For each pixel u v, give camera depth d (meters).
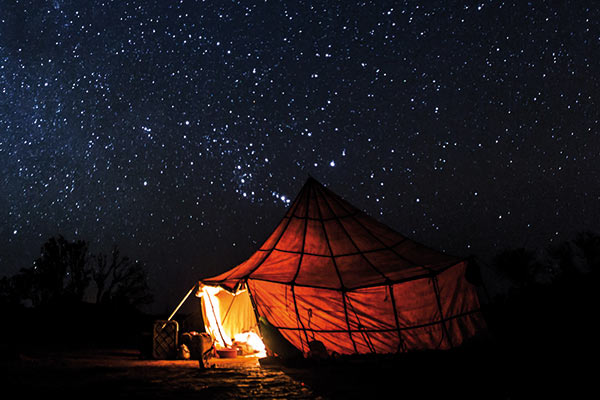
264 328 9.10
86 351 11.30
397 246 10.37
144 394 4.78
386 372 6.36
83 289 23.48
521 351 6.83
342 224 10.69
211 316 11.07
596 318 8.37
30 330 18.17
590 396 3.92
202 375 6.44
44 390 4.94
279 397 4.61
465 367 6.07
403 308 9.45
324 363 7.95
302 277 9.73
